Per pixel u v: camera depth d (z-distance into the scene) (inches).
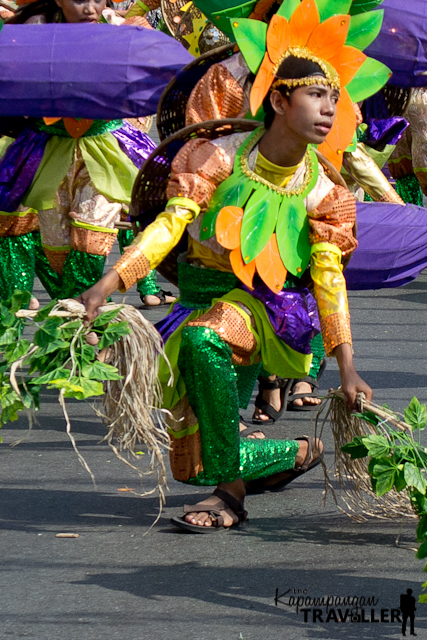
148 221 435.8
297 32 391.2
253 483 463.8
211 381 398.6
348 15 400.2
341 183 416.5
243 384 448.5
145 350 373.4
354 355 726.5
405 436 381.7
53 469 500.1
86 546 403.9
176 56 542.3
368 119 720.3
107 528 423.8
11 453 524.7
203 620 341.7
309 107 388.2
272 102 393.1
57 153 588.4
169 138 399.9
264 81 387.9
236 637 330.6
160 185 427.2
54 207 590.6
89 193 585.9
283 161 399.5
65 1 567.8
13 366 351.6
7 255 617.6
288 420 590.6
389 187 578.9
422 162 877.8
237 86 411.8
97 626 338.0
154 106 542.3
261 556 393.4
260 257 404.5
